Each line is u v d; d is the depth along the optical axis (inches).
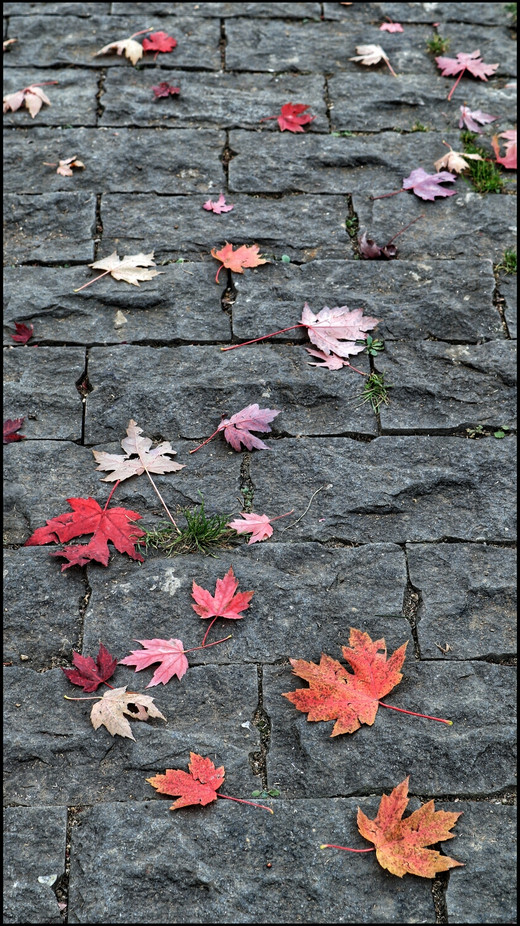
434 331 119.1
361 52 163.3
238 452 106.0
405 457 105.3
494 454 105.6
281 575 93.9
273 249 130.5
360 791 78.2
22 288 123.6
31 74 159.2
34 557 95.6
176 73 159.8
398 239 131.9
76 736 81.5
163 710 83.4
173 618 90.4
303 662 84.6
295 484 102.5
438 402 111.0
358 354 116.8
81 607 91.6
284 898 72.1
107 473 103.8
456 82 159.5
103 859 73.9
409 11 176.1
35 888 72.7
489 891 72.7
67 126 149.0
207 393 111.7
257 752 81.0
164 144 146.0
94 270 126.8
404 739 81.4
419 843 73.5
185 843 74.9
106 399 111.2
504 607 92.0
